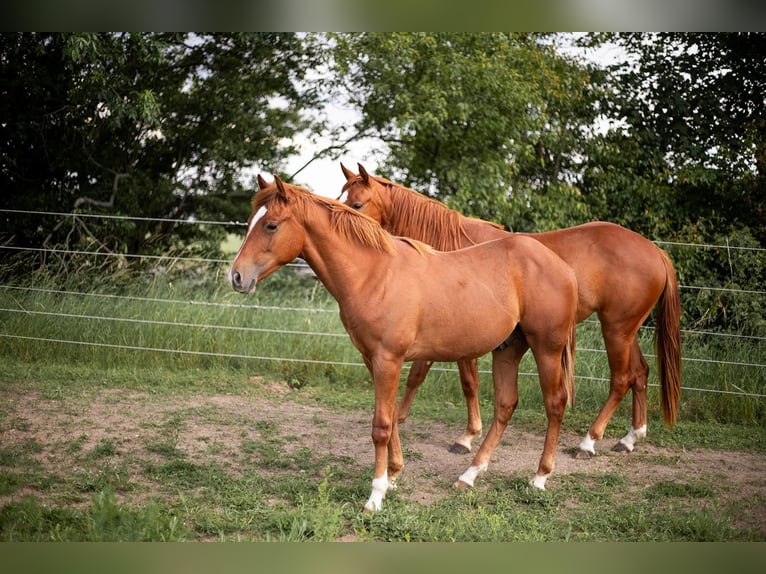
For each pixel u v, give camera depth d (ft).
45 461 14.65
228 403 19.74
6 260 30.78
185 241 37.58
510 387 14.47
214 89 35.70
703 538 12.02
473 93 32.91
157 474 14.24
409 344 12.75
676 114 35.19
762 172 33.50
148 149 36.55
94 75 28.55
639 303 16.65
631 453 17.15
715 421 20.13
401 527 11.90
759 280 29.63
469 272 13.23
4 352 23.04
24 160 34.09
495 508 13.33
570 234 16.97
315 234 12.65
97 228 32.94
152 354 23.22
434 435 17.99
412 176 36.81
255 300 27.35
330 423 18.51
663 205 34.06
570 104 35.99
